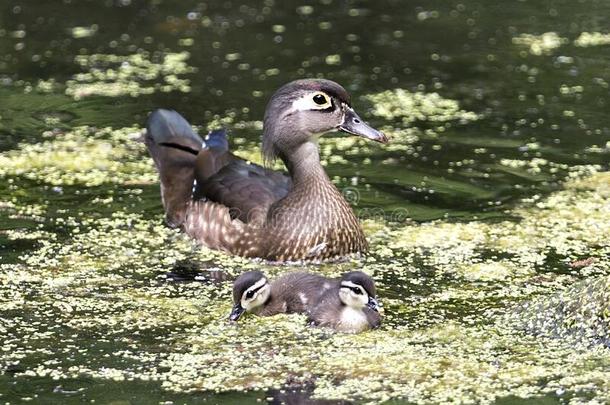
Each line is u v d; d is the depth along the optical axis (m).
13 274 13.50
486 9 23.53
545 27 22.44
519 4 23.80
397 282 13.38
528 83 19.84
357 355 11.51
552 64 20.62
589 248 14.18
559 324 11.90
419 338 11.88
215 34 22.19
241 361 11.41
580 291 12.13
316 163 14.34
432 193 15.91
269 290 12.53
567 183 16.14
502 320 12.27
